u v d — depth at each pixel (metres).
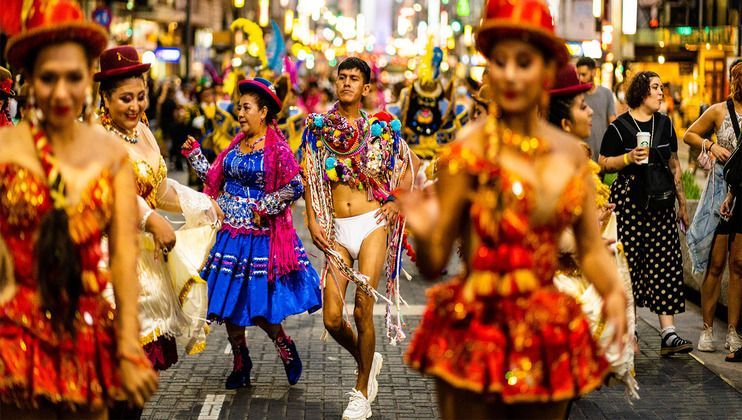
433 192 3.40
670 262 8.09
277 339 7.10
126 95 5.41
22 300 3.53
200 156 7.11
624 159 7.80
